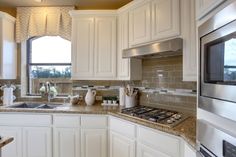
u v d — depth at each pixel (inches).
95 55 123.0
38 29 135.7
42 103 134.0
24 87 141.9
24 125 110.9
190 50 72.4
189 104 90.2
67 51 142.4
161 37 87.7
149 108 106.9
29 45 144.5
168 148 68.6
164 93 104.6
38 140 110.1
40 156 110.3
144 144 79.7
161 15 87.7
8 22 130.6
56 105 128.5
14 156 111.3
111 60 121.3
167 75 103.0
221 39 35.8
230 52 32.9
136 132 84.3
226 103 33.5
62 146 108.4
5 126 111.7
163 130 69.5
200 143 44.8
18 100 140.3
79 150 107.1
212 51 39.6
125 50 102.8
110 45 121.3
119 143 95.0
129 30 109.2
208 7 41.6
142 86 118.9
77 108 113.5
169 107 101.7
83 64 124.2
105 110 105.7
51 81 142.9
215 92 37.6
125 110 100.7
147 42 96.4
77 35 124.3
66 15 134.6
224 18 34.3
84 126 106.2
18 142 111.3
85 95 136.3
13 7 138.6
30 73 144.9
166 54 94.1
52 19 135.3
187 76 74.0
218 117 37.3
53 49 143.4
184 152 62.5
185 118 83.5
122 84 132.7
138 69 116.9
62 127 108.3
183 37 76.5
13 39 136.6
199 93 46.1
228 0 34.2
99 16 122.0
